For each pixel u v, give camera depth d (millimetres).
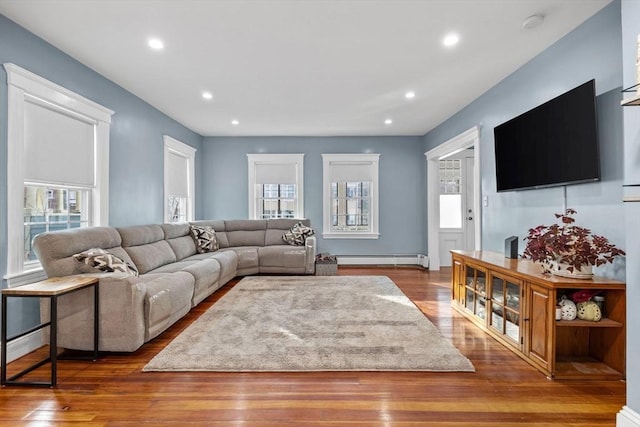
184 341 2699
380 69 3357
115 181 3760
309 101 4348
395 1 2264
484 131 4012
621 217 2199
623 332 2107
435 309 3590
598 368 2184
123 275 2514
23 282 2574
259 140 6473
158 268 3760
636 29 1578
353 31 2646
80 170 3260
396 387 2039
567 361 2287
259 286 4586
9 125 2457
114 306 2445
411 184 6465
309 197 6488
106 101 3584
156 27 2588
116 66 3285
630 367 1593
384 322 3137
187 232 5031
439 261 6074
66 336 2445
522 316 2406
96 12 2383
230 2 2268
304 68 3342
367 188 6570
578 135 2447
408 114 4938
